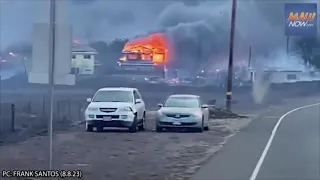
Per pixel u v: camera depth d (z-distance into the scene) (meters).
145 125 55.03
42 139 41.47
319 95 95.75
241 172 25.92
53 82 16.92
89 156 31.94
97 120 47.06
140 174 25.41
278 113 76.75
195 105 50.56
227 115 71.25
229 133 48.19
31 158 30.30
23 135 44.25
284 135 45.81
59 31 16.89
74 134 44.91
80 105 66.31
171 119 48.69
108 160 30.36
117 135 44.66
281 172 25.92
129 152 34.16
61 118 58.12
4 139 41.06
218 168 27.33
